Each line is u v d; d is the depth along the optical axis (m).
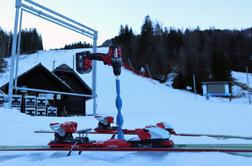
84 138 4.24
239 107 23.30
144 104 32.84
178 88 64.69
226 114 14.98
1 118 8.10
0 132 6.75
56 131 4.21
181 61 83.94
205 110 19.97
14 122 7.91
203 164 3.21
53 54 82.38
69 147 4.03
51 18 12.46
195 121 11.00
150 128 3.93
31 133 6.71
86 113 28.44
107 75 53.28
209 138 6.00
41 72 24.84
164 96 43.41
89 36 14.77
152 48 94.75
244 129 8.25
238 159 3.30
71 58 70.50
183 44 98.06
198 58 83.19
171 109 24.67
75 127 4.25
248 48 94.94
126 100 37.44
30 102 18.73
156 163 3.45
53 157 3.96
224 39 98.62
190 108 24.17
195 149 3.41
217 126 9.09
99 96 41.12
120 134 4.63
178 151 3.44
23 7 11.18
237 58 92.44
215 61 78.19
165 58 88.06
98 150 3.77
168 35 100.19
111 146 3.94
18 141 5.67
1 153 4.38
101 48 74.44
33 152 4.32
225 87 47.53
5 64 36.22
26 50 99.56
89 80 49.09
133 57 90.06
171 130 5.86
